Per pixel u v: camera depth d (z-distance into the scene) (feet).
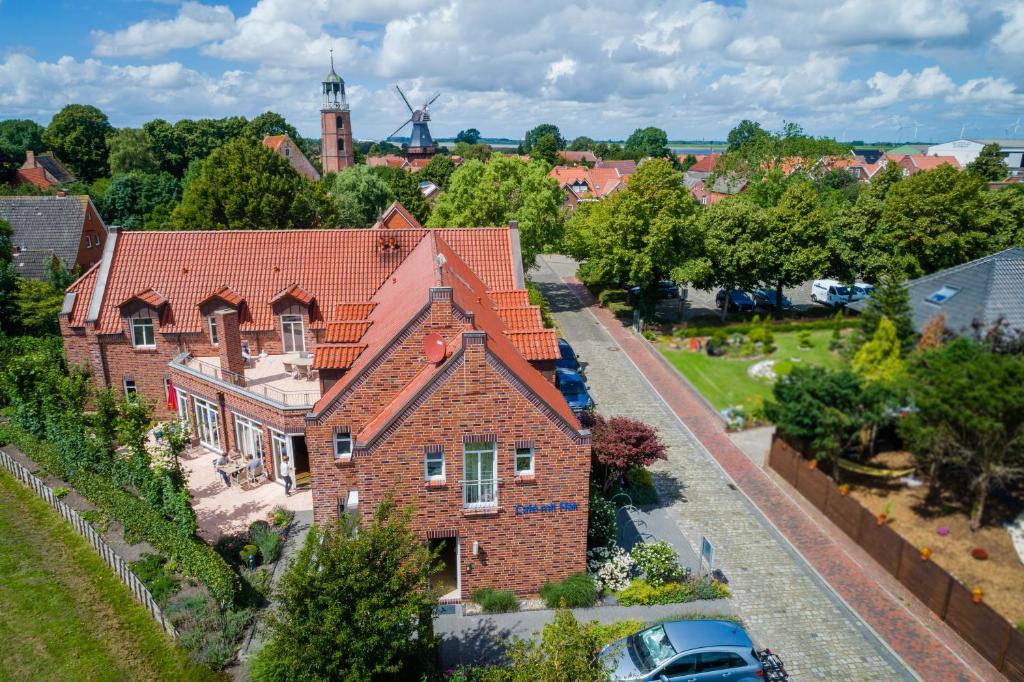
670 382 153.07
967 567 81.25
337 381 93.25
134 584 79.10
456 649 69.72
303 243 131.64
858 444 107.86
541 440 74.18
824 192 313.73
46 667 68.49
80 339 127.54
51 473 108.37
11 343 140.87
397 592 55.01
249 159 204.74
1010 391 77.97
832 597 78.89
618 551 82.79
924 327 123.24
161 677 66.85
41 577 82.69
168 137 379.96
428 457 74.43
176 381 122.31
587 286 248.93
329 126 431.43
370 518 74.84
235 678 66.23
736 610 76.59
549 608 76.59
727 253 192.34
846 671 67.62
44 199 221.25
